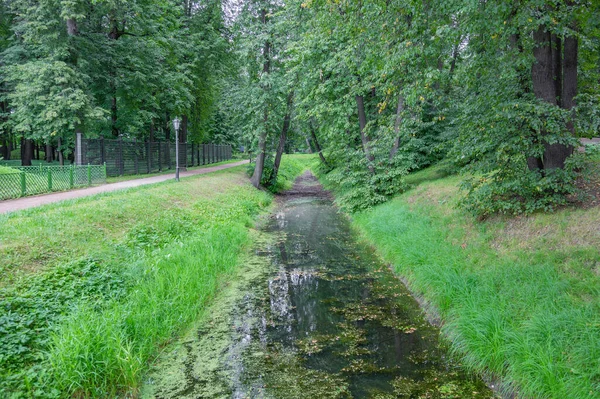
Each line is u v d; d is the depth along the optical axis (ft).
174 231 33.81
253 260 33.17
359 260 32.65
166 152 91.09
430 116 55.47
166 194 44.42
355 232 44.04
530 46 23.59
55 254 22.59
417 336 19.01
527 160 26.25
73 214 29.40
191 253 28.71
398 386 14.92
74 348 14.66
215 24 89.97
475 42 26.13
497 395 14.19
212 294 24.52
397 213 39.06
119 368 15.06
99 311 18.71
